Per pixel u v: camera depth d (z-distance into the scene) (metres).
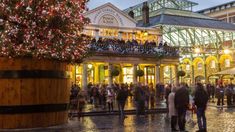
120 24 37.34
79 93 21.84
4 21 14.71
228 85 31.14
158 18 40.69
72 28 15.80
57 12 14.81
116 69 33.47
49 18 14.72
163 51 36.16
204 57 50.53
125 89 21.00
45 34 14.89
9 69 14.89
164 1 46.62
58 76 15.78
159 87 33.34
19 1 14.52
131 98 33.81
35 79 15.04
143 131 14.48
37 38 14.97
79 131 14.61
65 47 15.41
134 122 18.05
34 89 15.03
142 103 21.69
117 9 37.03
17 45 14.57
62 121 16.27
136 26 40.59
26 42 14.59
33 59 14.95
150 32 38.97
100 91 26.97
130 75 37.88
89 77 36.53
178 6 46.94
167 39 43.88
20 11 14.61
